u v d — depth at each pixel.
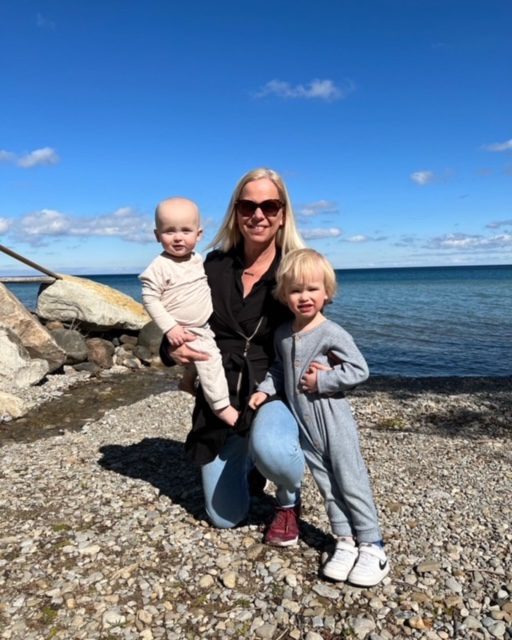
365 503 1.40
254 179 1.52
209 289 1.61
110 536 1.66
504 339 8.38
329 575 1.41
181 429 2.94
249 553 1.55
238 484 1.66
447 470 2.40
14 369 3.85
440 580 1.45
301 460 1.45
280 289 1.42
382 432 3.16
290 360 1.43
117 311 5.00
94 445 2.62
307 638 1.24
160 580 1.44
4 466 2.32
